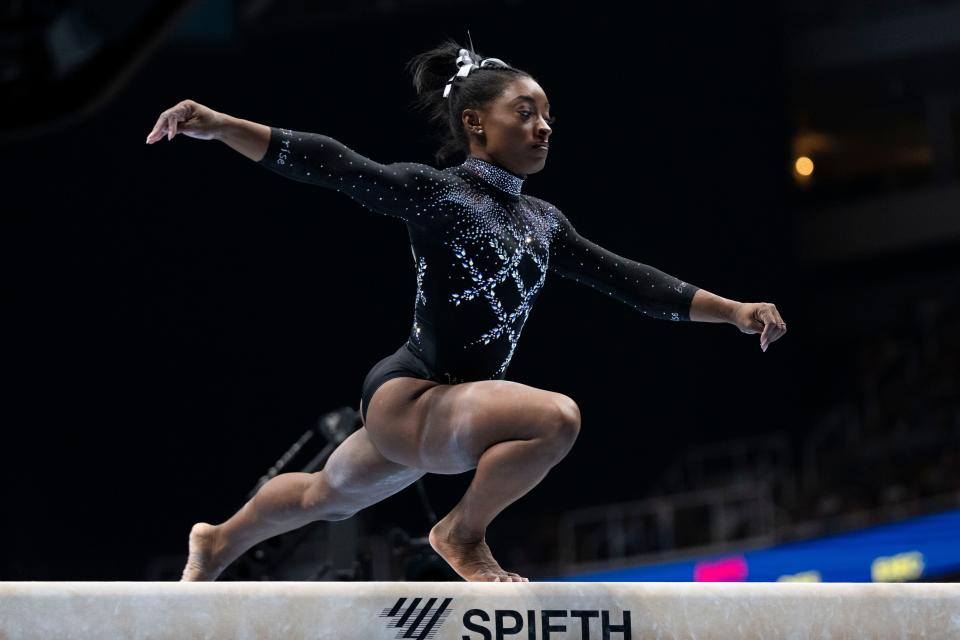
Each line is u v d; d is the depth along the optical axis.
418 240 10.88
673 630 9.60
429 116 12.55
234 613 9.20
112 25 27.31
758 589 9.78
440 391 10.59
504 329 11.01
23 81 28.48
